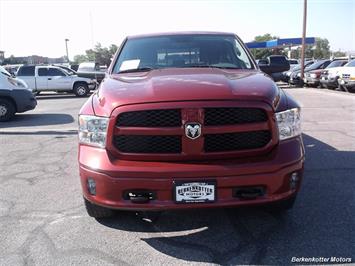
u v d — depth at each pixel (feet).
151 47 15.37
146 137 9.90
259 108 9.98
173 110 9.80
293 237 11.00
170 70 13.29
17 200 14.46
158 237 11.26
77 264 9.91
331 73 60.08
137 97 10.03
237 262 9.85
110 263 9.93
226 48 15.35
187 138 9.77
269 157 10.12
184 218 12.39
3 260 10.16
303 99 47.42
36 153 21.84
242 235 11.23
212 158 9.94
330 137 23.91
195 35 16.16
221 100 9.85
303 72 73.72
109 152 10.12
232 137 9.99
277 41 118.73
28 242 11.11
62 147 23.31
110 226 12.01
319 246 10.46
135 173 9.72
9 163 19.75
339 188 14.75
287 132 10.44
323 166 17.62
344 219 12.05
